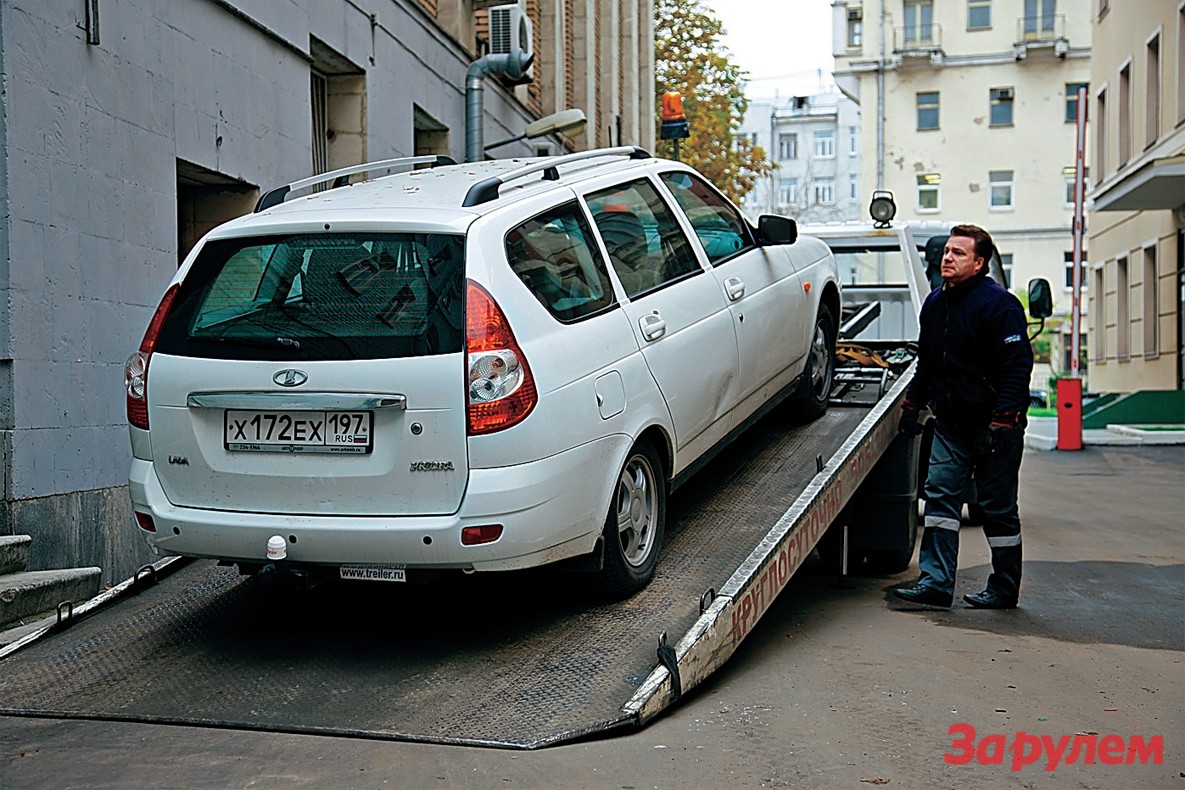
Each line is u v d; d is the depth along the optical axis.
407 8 13.70
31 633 5.77
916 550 9.76
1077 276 25.62
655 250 6.34
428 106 14.56
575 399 5.28
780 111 91.00
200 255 5.51
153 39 8.58
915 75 54.66
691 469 6.43
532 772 4.35
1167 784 4.50
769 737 4.86
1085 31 53.19
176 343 5.37
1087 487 16.05
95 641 5.66
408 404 5.02
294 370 5.12
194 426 5.28
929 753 4.76
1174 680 5.97
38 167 7.35
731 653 5.47
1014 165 54.03
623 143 26.70
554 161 5.99
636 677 5.01
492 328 5.05
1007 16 53.53
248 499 5.23
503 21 15.70
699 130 39.62
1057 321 53.34
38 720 4.88
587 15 22.70
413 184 5.93
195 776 4.30
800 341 7.79
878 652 6.39
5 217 7.09
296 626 5.77
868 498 8.23
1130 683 5.91
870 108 55.09
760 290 7.20
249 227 5.45
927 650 6.47
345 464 5.09
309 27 11.14
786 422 8.22
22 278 7.21
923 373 7.76
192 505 5.32
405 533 5.01
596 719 4.70
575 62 22.70
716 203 7.35
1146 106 26.27
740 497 6.77
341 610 5.97
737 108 41.53
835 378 9.20
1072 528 11.82
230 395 5.21
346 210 5.42
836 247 11.12
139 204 8.40
